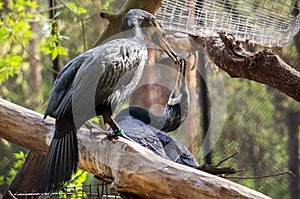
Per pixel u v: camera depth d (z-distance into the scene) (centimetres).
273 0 877
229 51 808
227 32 854
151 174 589
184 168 583
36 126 720
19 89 1614
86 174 981
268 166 1502
